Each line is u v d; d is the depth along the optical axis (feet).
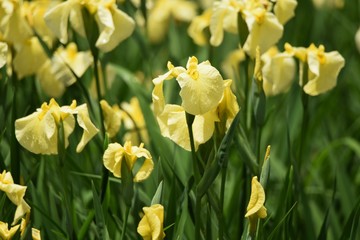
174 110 6.45
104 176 6.86
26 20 8.20
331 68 7.53
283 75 7.74
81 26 7.75
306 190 8.95
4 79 7.84
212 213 7.22
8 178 6.42
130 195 6.54
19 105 8.79
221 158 6.33
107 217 7.14
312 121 9.58
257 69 7.11
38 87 8.77
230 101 6.36
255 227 6.34
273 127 9.49
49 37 8.44
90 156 8.07
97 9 7.64
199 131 6.38
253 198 6.24
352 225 7.04
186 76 6.27
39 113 6.61
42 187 7.48
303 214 7.74
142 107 8.38
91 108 7.76
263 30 7.54
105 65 8.71
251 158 6.88
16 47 8.11
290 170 7.28
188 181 6.85
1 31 8.00
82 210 7.73
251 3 7.61
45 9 8.35
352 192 8.52
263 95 7.13
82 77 9.45
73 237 6.94
